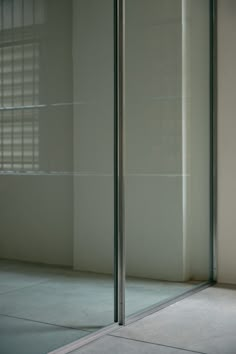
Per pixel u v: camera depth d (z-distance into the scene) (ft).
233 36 16.66
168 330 12.30
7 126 10.02
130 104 13.53
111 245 12.73
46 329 10.93
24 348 10.38
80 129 11.91
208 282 16.85
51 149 11.13
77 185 11.83
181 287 15.40
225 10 16.74
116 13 13.00
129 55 13.48
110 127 12.84
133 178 13.66
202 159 16.56
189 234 15.83
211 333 12.09
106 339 11.71
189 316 13.37
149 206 14.17
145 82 14.06
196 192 16.22
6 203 10.03
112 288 12.71
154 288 14.25
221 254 16.97
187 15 15.70
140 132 13.89
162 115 14.70
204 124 16.67
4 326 9.96
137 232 13.75
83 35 12.02
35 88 10.68
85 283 12.00
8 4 10.00
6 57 9.96
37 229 10.78
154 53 14.37
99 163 12.48
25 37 10.41
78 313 11.73
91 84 12.25
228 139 16.81
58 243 11.33
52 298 11.09
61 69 11.38
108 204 12.71
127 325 12.68
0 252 9.93
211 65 16.99
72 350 11.08
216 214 17.02
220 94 16.90
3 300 9.98
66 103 11.53
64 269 11.48
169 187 14.98
